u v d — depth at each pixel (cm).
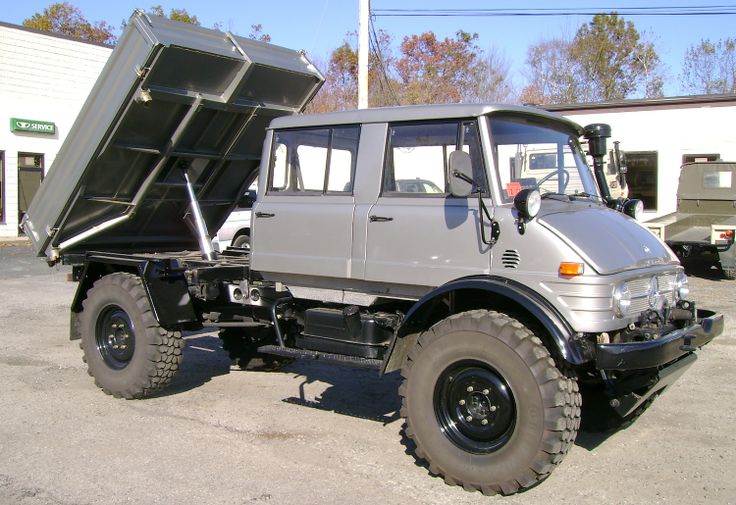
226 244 1592
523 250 459
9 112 2198
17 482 459
